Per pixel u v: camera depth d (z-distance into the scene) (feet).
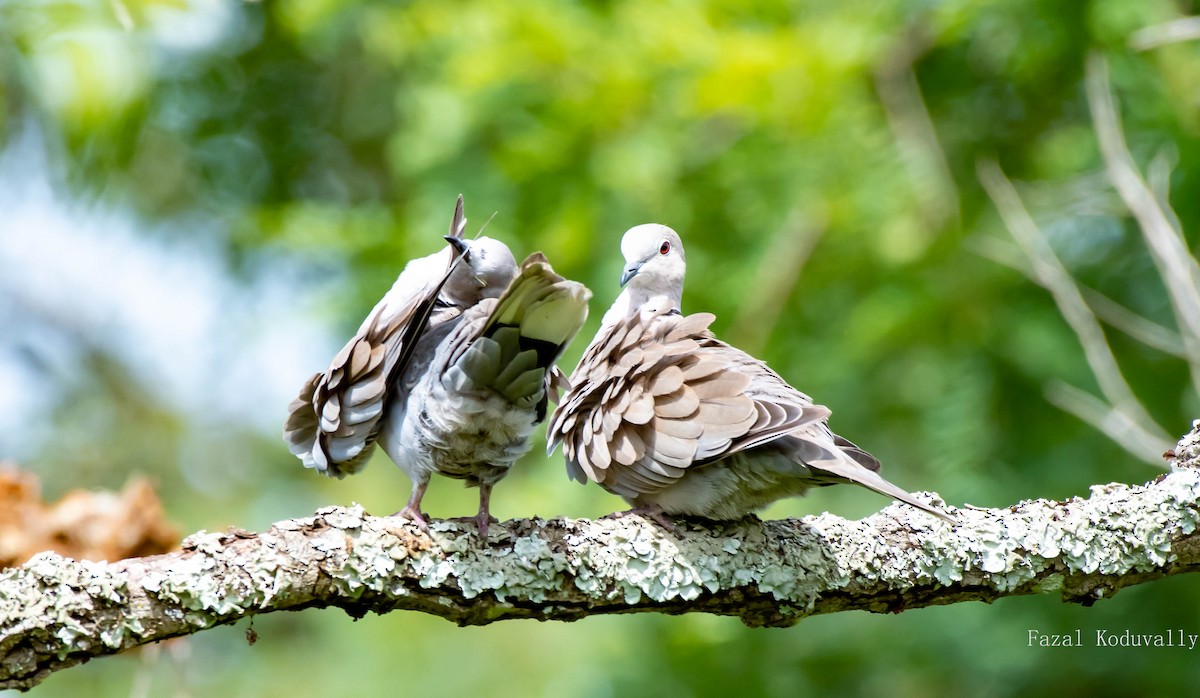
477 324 19.16
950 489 37.17
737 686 37.37
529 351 18.35
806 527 21.21
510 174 37.88
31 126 38.47
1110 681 38.24
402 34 40.16
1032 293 39.22
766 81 35.55
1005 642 37.76
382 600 18.80
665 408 20.75
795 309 40.70
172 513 50.78
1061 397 37.76
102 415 54.85
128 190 47.47
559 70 38.14
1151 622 37.55
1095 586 21.76
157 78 44.47
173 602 17.44
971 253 39.27
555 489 35.70
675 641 36.73
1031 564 21.31
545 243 37.73
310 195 50.24
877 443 41.14
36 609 16.79
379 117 49.80
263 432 53.62
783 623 21.18
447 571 18.98
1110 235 40.81
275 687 46.14
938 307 38.68
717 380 20.79
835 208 37.22
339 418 20.07
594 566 19.88
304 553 18.25
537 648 40.14
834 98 36.45
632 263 28.32
